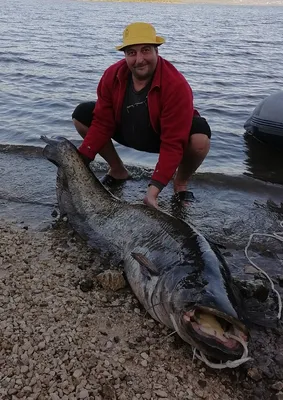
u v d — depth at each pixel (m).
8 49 16.98
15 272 3.55
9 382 2.56
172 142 4.24
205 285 2.78
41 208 4.72
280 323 3.21
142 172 5.74
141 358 2.83
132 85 4.34
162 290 3.01
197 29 34.88
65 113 8.37
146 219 3.77
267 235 4.41
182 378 2.72
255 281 3.51
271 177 5.84
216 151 6.75
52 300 3.26
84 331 2.99
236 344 2.55
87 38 23.47
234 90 11.53
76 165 4.49
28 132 7.18
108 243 3.96
